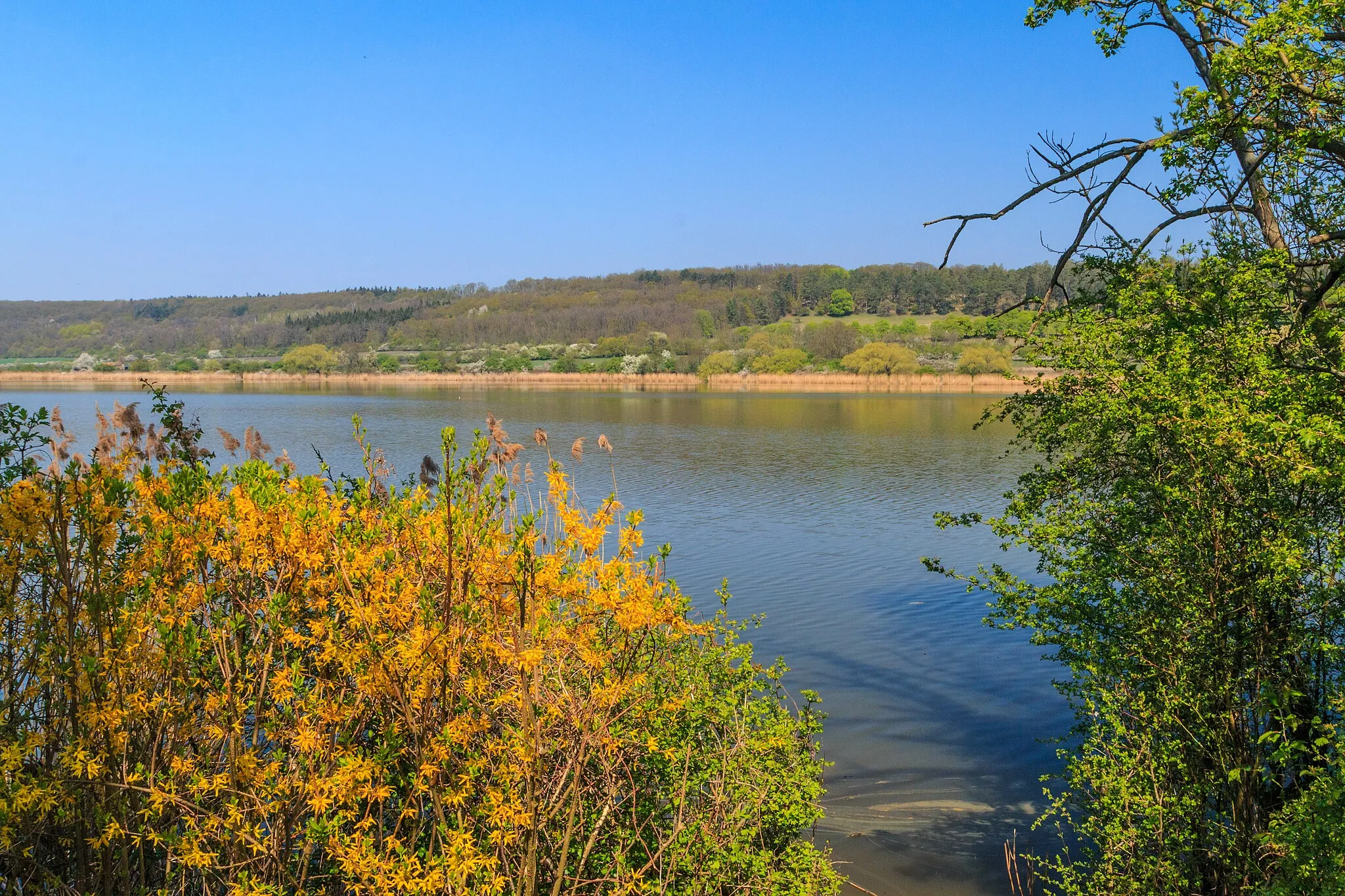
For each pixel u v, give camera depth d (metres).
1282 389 7.15
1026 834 9.61
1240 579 6.98
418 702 4.53
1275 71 7.69
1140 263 9.21
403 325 185.12
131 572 4.44
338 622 4.88
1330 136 7.49
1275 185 8.80
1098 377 8.07
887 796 10.49
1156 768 6.96
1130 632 7.34
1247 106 7.95
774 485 35.69
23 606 4.56
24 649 4.55
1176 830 6.91
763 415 76.06
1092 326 8.54
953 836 9.56
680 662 6.49
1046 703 13.39
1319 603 6.45
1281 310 8.48
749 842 6.45
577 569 4.89
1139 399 7.51
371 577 4.66
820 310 191.62
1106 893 7.11
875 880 8.69
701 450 49.00
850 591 19.75
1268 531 6.78
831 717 12.76
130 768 4.51
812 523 27.89
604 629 5.37
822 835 9.60
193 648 4.22
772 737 6.68
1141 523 7.70
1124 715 7.44
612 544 18.91
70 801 4.30
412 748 4.76
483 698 4.91
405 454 41.09
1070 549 8.19
